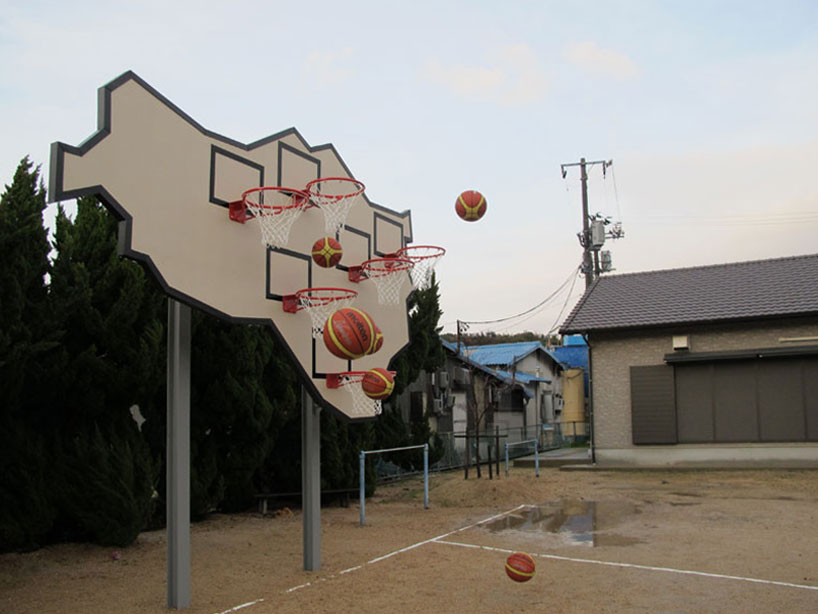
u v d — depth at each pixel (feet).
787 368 55.88
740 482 49.65
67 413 29.35
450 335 124.88
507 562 21.85
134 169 19.58
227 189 23.09
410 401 68.33
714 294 62.95
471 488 45.03
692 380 58.85
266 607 21.24
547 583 23.53
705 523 34.42
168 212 20.70
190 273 21.35
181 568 21.29
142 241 19.70
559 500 43.14
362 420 28.81
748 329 58.03
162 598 22.44
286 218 25.25
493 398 84.58
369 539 31.96
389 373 26.91
